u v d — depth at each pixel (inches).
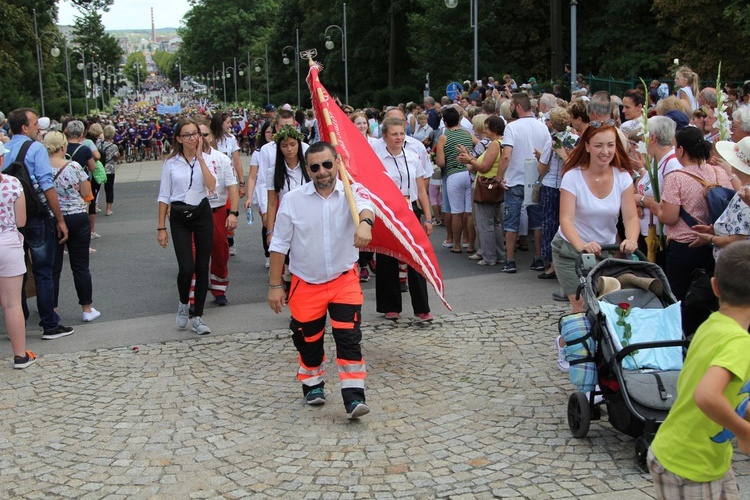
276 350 287.9
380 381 251.8
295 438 211.5
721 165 256.2
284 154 306.0
